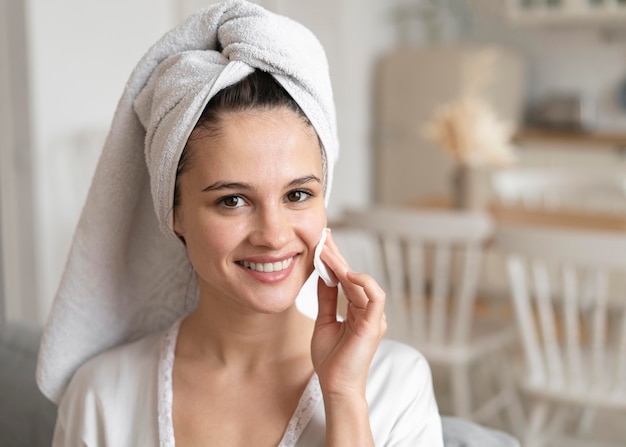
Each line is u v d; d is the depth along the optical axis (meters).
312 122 0.86
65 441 1.04
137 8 3.38
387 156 5.35
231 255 0.87
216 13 0.89
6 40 2.95
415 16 5.62
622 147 4.63
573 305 2.33
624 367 2.37
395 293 2.74
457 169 3.16
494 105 5.02
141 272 1.08
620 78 5.27
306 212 0.87
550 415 3.06
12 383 1.35
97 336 1.08
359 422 0.87
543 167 4.84
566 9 4.92
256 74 0.85
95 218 1.01
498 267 3.88
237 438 0.94
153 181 0.92
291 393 0.95
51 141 3.03
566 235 2.24
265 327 0.95
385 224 2.66
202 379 0.97
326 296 0.93
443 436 1.09
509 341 2.90
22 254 3.04
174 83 0.87
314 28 4.62
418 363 0.99
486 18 5.58
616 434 2.91
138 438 0.97
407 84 5.19
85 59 3.14
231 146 0.83
